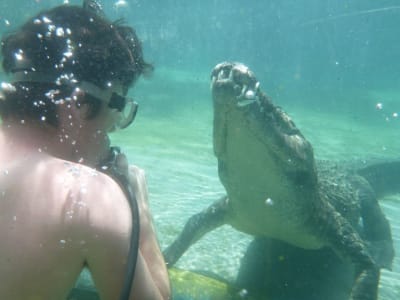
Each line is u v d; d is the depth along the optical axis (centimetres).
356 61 1966
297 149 170
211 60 1808
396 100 1221
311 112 906
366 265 182
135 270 61
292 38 1927
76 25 68
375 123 857
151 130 537
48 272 57
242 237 232
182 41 1873
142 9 1750
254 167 165
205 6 1928
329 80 1580
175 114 707
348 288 188
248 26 1966
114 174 66
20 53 66
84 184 60
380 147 592
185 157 401
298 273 195
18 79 65
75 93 66
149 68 80
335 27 1909
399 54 1970
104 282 59
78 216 58
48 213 57
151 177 319
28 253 56
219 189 309
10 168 61
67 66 65
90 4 75
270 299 165
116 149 76
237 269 191
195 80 1202
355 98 1198
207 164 383
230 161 167
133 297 61
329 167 271
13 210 58
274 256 209
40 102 65
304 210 183
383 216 263
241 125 148
